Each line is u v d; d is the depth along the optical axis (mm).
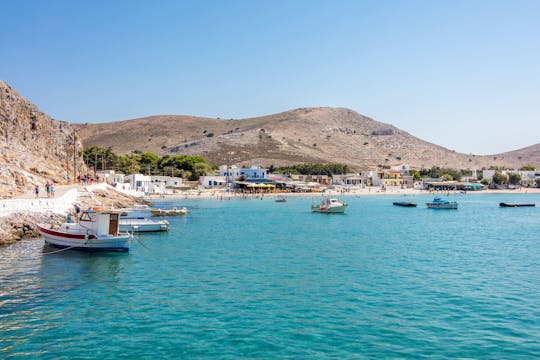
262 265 37250
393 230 63719
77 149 122062
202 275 33438
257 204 122062
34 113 104688
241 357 18734
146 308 25219
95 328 22047
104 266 36375
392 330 21859
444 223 74875
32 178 73688
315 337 20938
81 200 73688
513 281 31656
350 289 29438
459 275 33562
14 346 19922
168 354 19016
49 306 25562
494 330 21875
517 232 61781
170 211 85438
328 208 93875
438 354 19109
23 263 37094
